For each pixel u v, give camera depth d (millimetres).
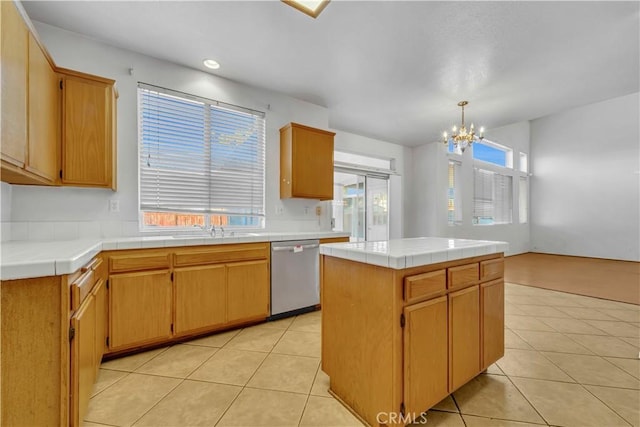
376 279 1343
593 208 6992
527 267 5691
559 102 3572
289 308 2803
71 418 1181
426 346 1350
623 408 1499
